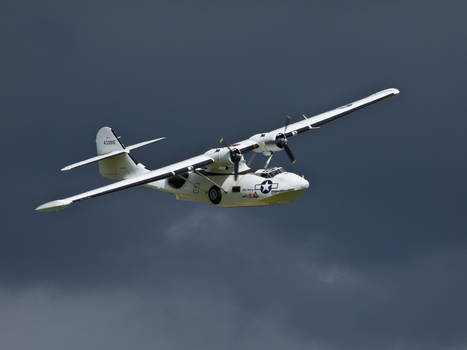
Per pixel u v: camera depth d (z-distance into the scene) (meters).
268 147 80.06
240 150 78.12
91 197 70.25
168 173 75.38
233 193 78.69
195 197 82.19
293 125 87.25
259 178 77.31
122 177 88.19
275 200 76.69
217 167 80.25
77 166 83.94
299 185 75.31
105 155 86.38
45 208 67.06
